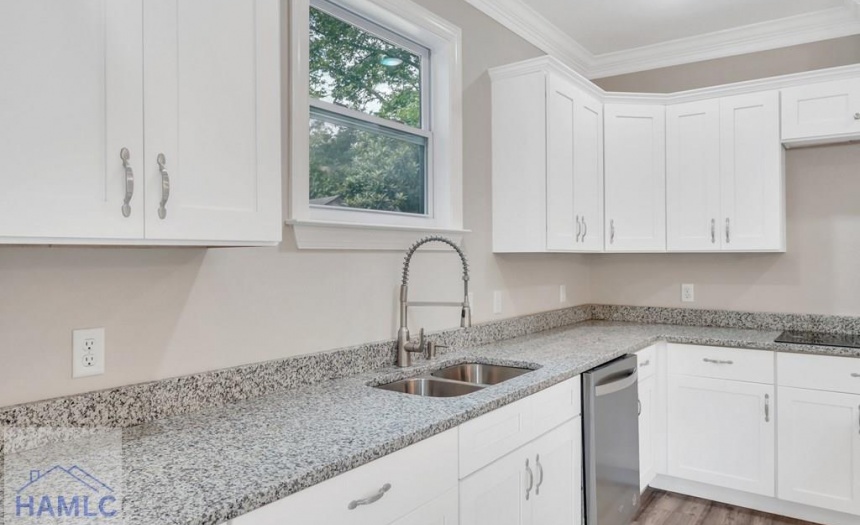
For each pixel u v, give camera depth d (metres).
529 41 3.12
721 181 3.07
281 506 1.04
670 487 3.05
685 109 3.16
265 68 1.37
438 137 2.53
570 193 2.81
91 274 1.33
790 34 3.13
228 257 1.63
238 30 1.31
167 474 1.07
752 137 2.98
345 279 2.01
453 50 2.53
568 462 2.09
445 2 2.52
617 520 2.35
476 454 1.59
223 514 0.94
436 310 2.44
